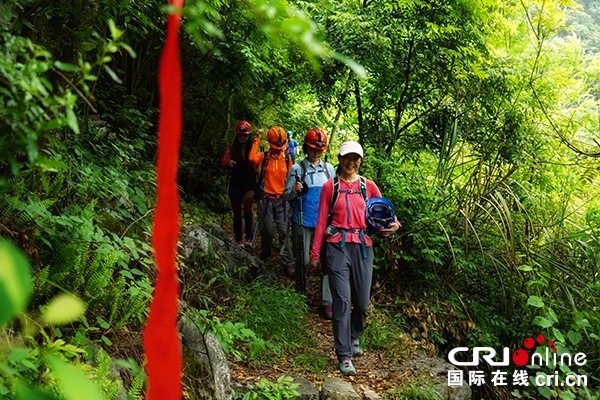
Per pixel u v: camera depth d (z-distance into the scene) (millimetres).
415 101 7336
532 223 6539
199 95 9680
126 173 3625
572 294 5914
